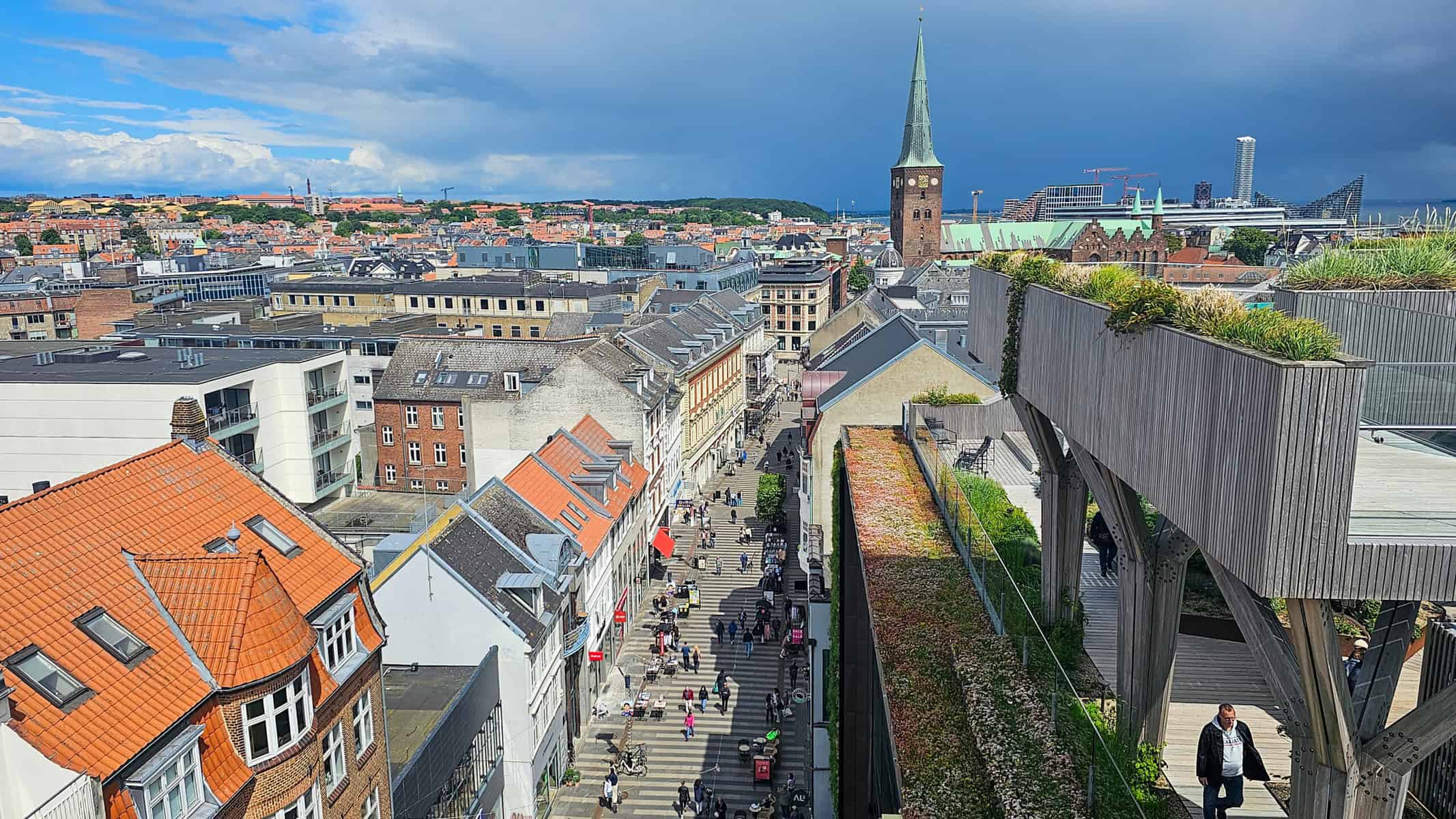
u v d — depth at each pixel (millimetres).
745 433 110188
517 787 36531
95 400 56000
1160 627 15906
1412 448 12742
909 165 177000
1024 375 20203
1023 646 19188
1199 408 11688
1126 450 14250
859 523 28125
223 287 147625
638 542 60312
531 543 41781
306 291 118438
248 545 24812
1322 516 9758
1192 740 16906
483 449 62531
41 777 16906
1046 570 21516
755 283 166750
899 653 20281
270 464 65500
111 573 21062
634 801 40000
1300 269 15359
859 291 194500
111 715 18172
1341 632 18734
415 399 71312
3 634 18281
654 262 159250
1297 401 9633
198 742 19547
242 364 64250
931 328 59469
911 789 15789
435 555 35781
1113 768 14359
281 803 21469
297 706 21922
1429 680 15781
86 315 117188
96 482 23188
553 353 72625
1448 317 13000
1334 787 11211
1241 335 10969
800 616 55281
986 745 16281
